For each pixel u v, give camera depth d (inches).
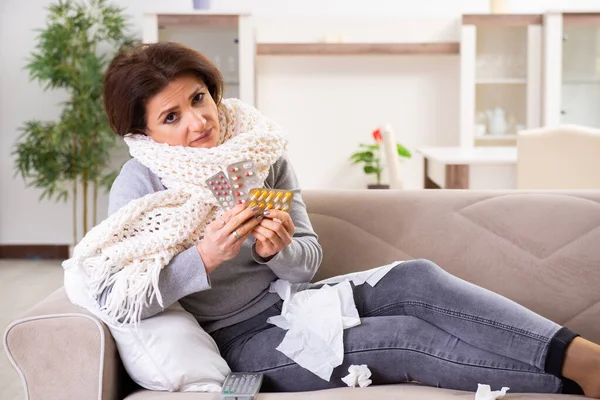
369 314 65.9
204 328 66.1
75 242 205.8
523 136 133.4
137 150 63.8
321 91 217.6
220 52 203.8
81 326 56.9
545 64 203.9
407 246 76.9
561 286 74.4
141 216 61.3
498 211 77.1
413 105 217.3
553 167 132.1
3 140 208.4
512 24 205.0
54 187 199.3
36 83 206.8
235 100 70.1
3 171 209.3
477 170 141.9
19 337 56.9
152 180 64.5
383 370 61.4
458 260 76.1
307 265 65.1
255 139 64.7
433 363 60.2
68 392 57.2
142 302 57.4
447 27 215.5
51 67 191.0
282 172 69.3
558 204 76.9
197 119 62.9
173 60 62.7
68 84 193.6
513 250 75.7
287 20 215.6
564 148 130.7
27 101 207.2
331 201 78.6
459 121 207.9
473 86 206.1
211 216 63.1
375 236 77.4
